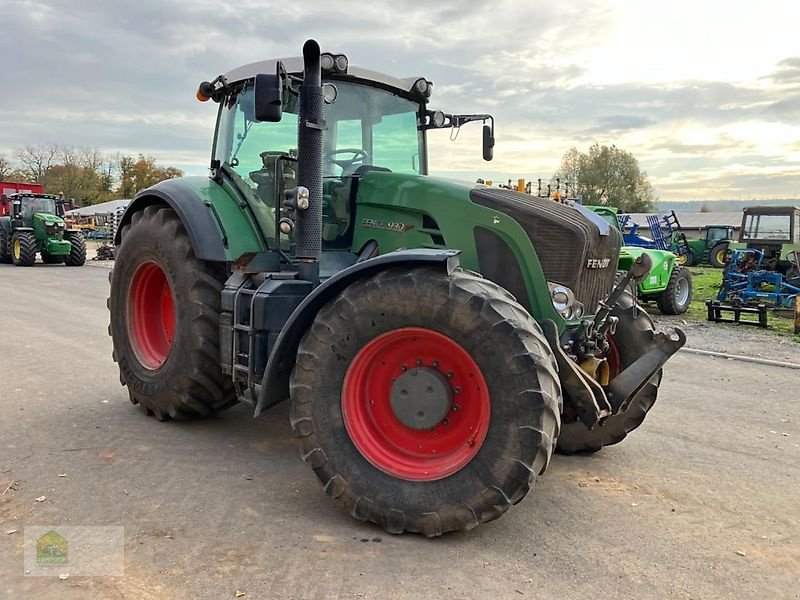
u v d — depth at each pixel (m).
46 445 4.25
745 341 9.59
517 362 2.97
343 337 3.27
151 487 3.64
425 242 4.03
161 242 4.73
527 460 2.95
